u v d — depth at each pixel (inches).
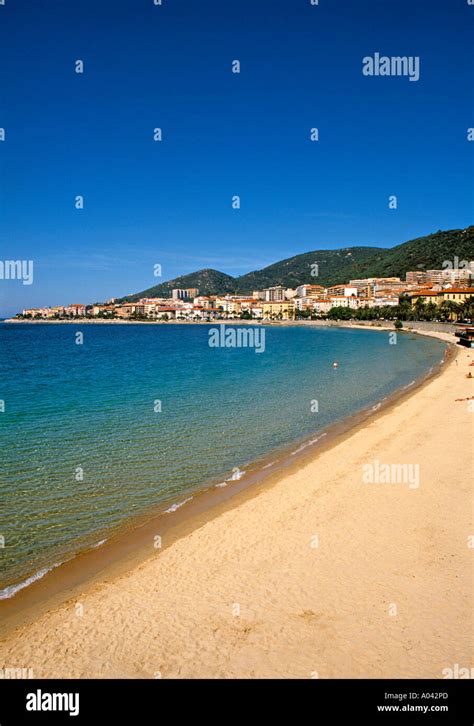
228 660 319.6
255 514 546.9
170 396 1325.0
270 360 2516.0
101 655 325.4
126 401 1237.7
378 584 402.6
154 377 1768.0
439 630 344.2
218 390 1448.1
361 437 877.2
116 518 538.3
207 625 353.4
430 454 752.3
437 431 889.5
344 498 590.2
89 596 391.9
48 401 1230.9
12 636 345.1
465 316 5644.7
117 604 380.2
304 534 496.7
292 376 1817.2
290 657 321.1
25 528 512.1
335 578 412.8
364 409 1159.0
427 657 319.3
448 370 1866.4
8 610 374.6
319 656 321.7
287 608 372.2
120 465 713.6
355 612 365.4
